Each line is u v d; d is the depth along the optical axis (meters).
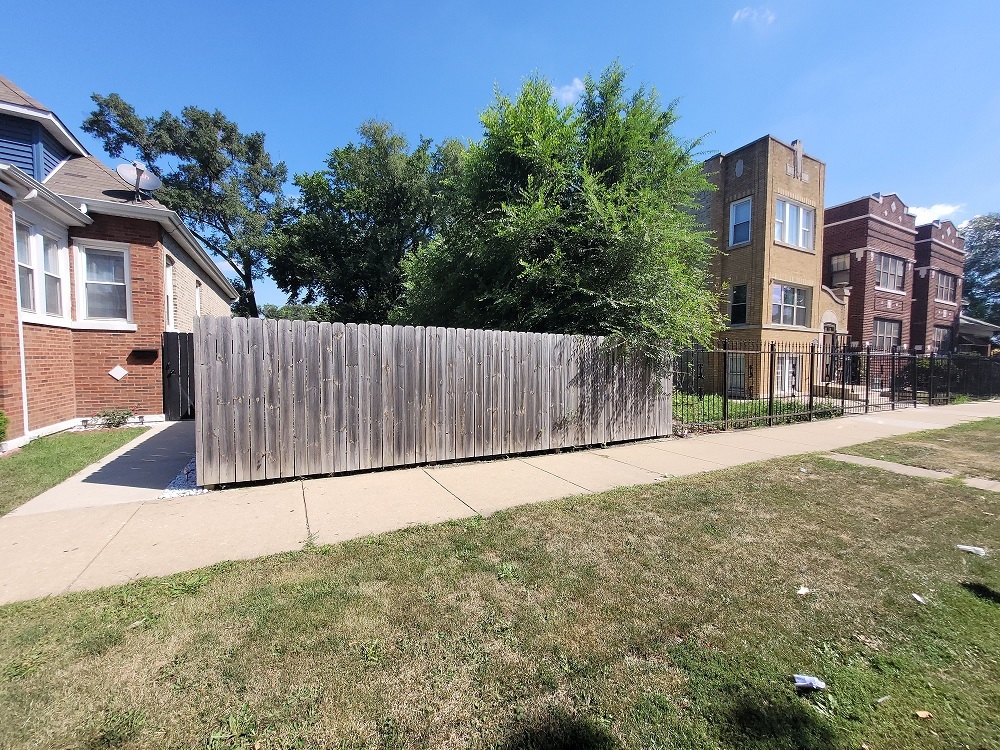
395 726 1.85
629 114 8.68
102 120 27.27
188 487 4.92
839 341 18.41
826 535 3.80
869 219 19.75
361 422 5.54
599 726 1.86
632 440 7.86
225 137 30.12
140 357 8.81
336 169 27.23
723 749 1.77
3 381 6.39
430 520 4.10
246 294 32.59
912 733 1.85
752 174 15.16
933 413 12.01
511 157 8.82
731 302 15.80
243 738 1.78
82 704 1.93
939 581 3.06
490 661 2.24
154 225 8.91
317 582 2.96
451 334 6.10
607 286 7.90
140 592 2.81
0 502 4.41
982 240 36.59
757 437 8.31
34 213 7.27
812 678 2.13
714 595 2.86
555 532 3.82
